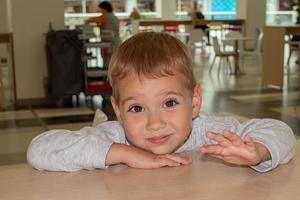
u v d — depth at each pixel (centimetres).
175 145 90
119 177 78
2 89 528
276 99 550
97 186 74
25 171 85
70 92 536
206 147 81
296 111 478
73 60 534
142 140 89
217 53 783
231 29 1098
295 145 97
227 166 84
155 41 89
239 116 459
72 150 86
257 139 86
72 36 533
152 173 80
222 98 562
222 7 1455
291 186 72
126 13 1429
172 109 88
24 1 552
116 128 106
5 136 396
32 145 90
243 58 915
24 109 526
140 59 85
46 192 72
